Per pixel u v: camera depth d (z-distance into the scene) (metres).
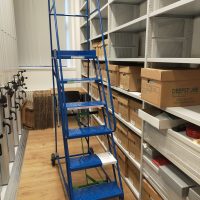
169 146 1.47
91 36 3.55
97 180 2.46
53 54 2.39
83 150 3.09
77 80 2.05
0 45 2.36
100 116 3.29
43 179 2.49
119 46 2.70
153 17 1.69
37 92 4.22
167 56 1.77
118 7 2.61
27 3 4.38
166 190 1.57
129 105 2.28
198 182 1.19
